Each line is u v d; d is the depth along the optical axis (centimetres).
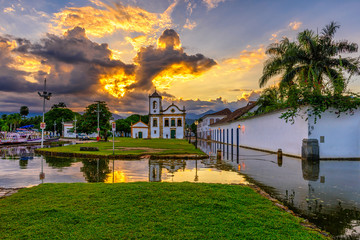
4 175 1006
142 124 6906
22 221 435
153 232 387
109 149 2280
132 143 3500
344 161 1423
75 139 5741
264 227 412
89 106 4462
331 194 685
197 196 582
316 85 1614
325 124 1517
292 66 2067
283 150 1880
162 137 6625
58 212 476
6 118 9925
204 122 6931
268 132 2203
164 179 905
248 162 1426
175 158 1631
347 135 1527
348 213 530
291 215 474
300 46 2020
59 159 1612
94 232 388
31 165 1315
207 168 1190
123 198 564
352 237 417
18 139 3912
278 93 2155
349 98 1478
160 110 6675
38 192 635
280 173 1035
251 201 555
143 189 647
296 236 381
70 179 915
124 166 1262
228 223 424
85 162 1440
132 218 443
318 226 463
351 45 1897
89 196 586
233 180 884
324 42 1945
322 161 1426
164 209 491
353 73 1822
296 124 1667
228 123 3834
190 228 401
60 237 373
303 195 675
